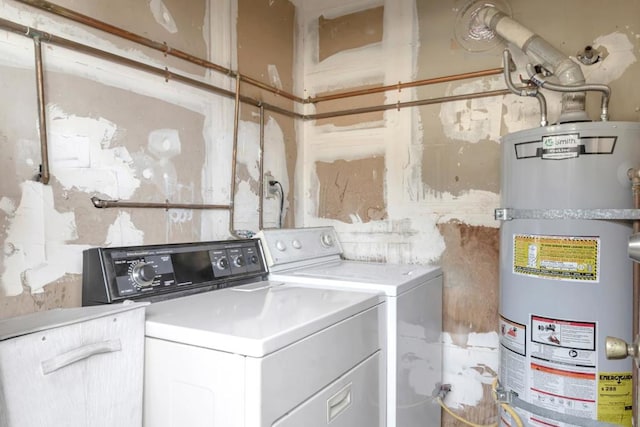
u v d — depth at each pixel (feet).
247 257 5.47
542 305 4.41
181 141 5.25
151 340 3.28
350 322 3.84
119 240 4.46
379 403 4.40
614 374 4.11
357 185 7.36
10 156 3.55
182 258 4.63
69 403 2.76
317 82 7.77
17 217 3.59
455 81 6.47
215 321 3.29
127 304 3.35
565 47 5.66
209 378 2.95
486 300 6.19
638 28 5.28
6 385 2.45
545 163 4.37
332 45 7.61
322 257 6.69
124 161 4.53
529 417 4.55
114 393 3.05
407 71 6.88
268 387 2.81
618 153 4.11
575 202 4.21
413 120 6.81
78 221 4.06
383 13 7.11
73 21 4.04
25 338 2.54
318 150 7.77
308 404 3.22
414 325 5.12
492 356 6.12
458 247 6.41
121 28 4.49
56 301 3.86
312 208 7.84
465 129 6.38
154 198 4.87
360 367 4.00
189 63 5.39
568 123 4.40
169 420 3.16
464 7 6.43
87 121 4.16
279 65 7.22
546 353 4.40
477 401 6.22
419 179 6.75
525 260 4.55
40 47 3.75
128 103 4.58
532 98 5.88
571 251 4.23
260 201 6.66
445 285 6.48
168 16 5.09
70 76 4.02
